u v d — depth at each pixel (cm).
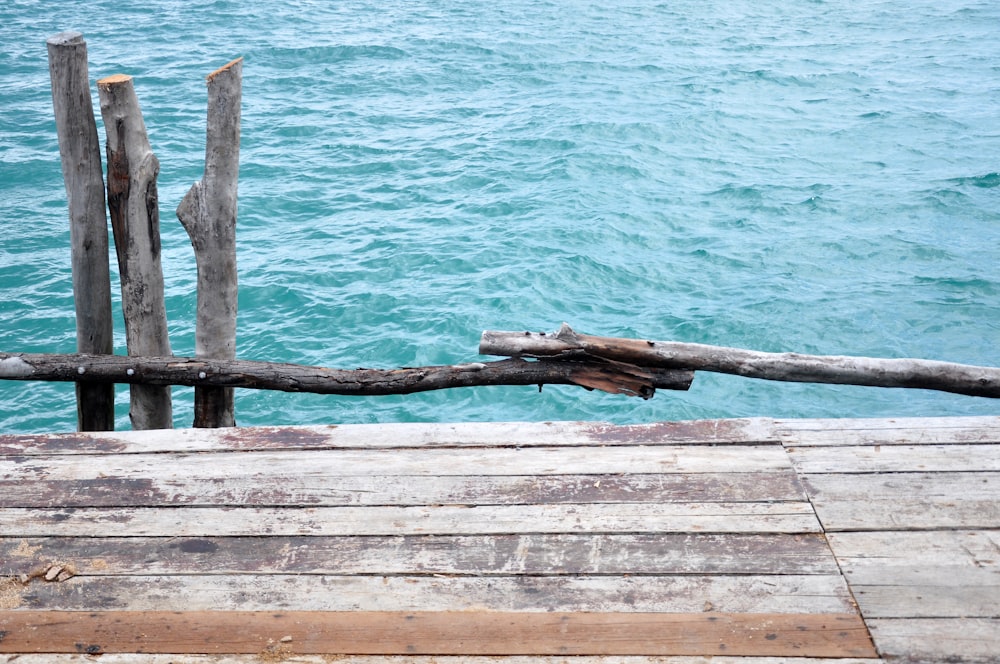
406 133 2142
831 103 2380
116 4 3675
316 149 2020
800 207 1697
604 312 1325
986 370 458
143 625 315
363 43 3017
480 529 359
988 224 1609
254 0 3722
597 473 393
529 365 475
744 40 3123
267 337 1247
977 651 296
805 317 1305
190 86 2509
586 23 3353
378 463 404
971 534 349
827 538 349
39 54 2897
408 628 312
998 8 3622
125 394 1117
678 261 1484
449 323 1280
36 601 327
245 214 1656
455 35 3150
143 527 364
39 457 413
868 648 298
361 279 1406
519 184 1809
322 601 325
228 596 328
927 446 407
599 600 322
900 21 3434
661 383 469
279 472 399
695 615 314
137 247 536
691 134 2117
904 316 1305
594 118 2223
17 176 1812
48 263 1430
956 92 2470
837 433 420
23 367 511
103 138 1925
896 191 1764
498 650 302
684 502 372
